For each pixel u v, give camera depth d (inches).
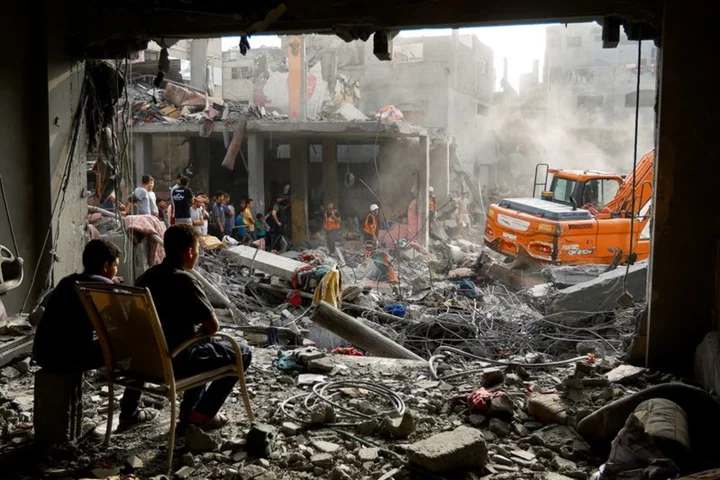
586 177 589.0
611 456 141.4
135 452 161.2
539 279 518.6
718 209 223.6
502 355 309.3
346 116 885.8
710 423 159.0
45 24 274.8
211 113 742.5
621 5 232.8
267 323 359.9
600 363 243.0
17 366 222.8
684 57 222.2
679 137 224.7
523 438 170.4
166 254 163.5
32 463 154.4
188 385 155.9
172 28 276.7
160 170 861.8
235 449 162.1
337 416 184.9
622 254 510.9
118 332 154.9
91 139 309.9
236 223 671.8
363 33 262.5
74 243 296.7
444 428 176.9
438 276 592.1
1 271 233.8
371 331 277.4
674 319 229.1
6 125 266.4
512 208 583.5
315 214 903.7
